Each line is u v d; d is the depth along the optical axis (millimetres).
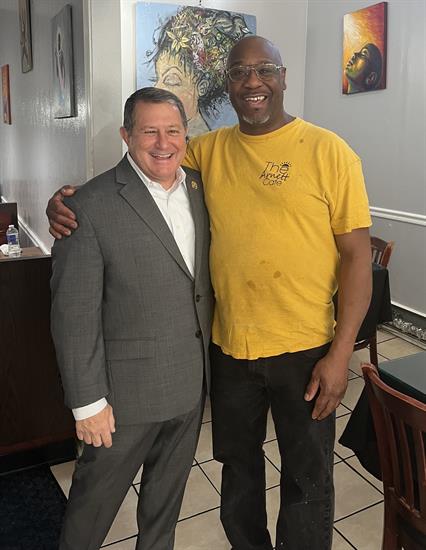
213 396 1561
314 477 1486
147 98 1298
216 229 1416
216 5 2443
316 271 1380
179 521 1941
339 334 1383
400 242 3721
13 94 4715
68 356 1327
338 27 3908
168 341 1401
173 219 1409
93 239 1311
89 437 1363
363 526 1928
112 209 1321
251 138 1373
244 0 2516
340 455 2336
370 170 3869
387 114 3648
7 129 5223
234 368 1477
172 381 1420
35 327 2115
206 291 1477
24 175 4516
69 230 1311
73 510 1495
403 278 3736
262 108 1328
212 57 2455
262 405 1554
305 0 2701
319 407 1418
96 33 2178
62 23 2648
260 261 1355
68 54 2564
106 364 1400
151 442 1515
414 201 3574
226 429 1553
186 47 2387
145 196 1354
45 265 2072
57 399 2219
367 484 2154
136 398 1400
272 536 1847
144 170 1353
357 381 3014
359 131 3896
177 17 2336
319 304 1416
